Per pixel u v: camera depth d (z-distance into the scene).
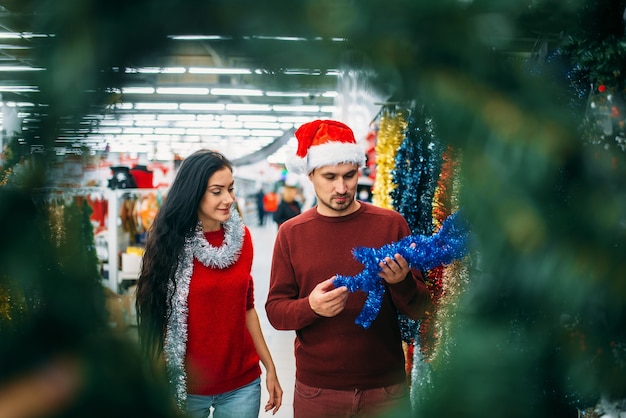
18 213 0.31
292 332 5.49
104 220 5.68
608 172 0.32
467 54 0.30
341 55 0.29
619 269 0.31
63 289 0.31
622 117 0.47
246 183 25.39
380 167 3.13
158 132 5.66
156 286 1.85
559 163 0.30
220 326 1.94
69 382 0.30
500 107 0.30
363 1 0.28
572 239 0.31
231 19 0.28
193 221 1.92
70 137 0.31
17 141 0.31
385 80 0.30
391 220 1.99
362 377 1.89
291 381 4.05
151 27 0.28
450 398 0.33
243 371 2.01
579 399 0.38
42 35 0.28
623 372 0.36
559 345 0.34
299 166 1.99
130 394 0.31
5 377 0.29
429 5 0.29
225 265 1.94
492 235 0.31
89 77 0.29
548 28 0.32
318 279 1.96
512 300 0.34
